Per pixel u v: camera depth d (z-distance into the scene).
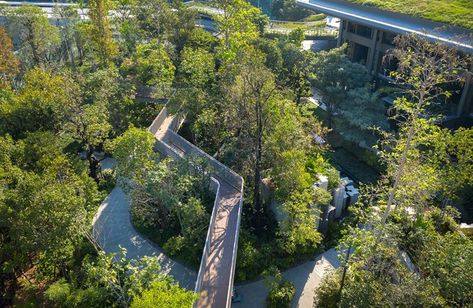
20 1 86.94
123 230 32.97
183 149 39.19
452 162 32.75
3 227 24.72
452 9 49.12
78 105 37.44
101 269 23.45
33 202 23.48
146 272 23.58
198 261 29.17
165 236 31.98
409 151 23.31
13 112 35.81
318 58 48.56
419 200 24.88
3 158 28.78
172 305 18.69
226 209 31.89
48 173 27.31
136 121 45.44
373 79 55.78
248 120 33.41
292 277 29.42
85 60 62.22
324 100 48.22
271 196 33.28
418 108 22.62
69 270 27.56
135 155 32.22
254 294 27.91
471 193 33.34
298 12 90.94
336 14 58.94
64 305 23.58
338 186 34.16
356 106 44.09
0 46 50.22
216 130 39.53
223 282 26.09
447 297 19.23
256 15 68.56
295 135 33.50
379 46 54.75
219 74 43.38
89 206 31.66
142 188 31.75
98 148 43.12
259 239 31.92
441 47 23.80
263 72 31.61
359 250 23.20
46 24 58.38
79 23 63.44
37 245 23.66
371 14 56.69
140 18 64.31
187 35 57.44
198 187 33.41
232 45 48.38
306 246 30.48
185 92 41.31
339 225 33.56
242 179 33.19
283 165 31.33
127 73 53.22
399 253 24.80
